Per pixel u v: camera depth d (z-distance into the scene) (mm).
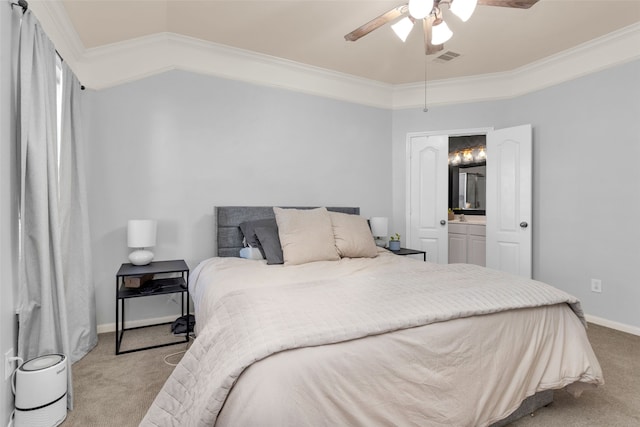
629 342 2611
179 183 3068
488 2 1933
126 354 2400
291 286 1713
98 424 1608
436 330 1305
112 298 2844
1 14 1517
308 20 2707
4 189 1538
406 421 1165
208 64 3168
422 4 1827
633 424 1603
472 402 1319
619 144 2922
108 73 2826
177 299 3088
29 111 1693
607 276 3006
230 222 3115
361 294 1548
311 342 1085
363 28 2219
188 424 1045
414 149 4172
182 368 1247
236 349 1083
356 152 3979
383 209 4168
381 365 1148
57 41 2299
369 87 4043
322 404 1013
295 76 3580
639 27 2742
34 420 1514
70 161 2398
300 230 2682
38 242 1742
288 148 3562
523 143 3598
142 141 2941
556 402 1784
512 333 1500
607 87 2998
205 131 3170
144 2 2379
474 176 5191
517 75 3721
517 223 3654
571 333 1688
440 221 4086
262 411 934
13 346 1599
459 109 3998
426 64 3549
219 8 2539
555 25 2764
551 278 3451
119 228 2863
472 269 2150
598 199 3070
